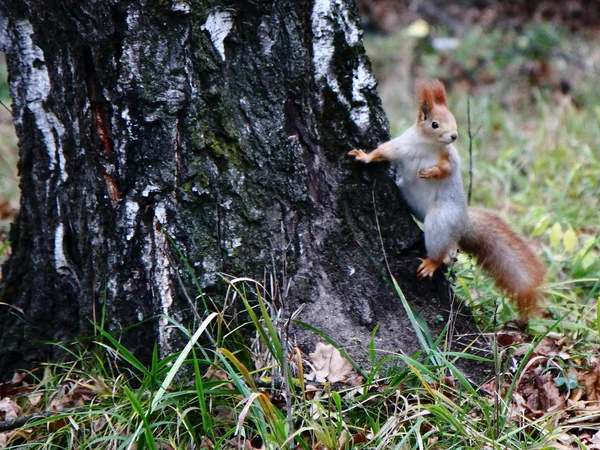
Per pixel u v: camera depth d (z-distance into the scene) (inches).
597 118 544.7
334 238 260.2
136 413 225.5
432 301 271.9
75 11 238.5
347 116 263.4
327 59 257.6
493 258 293.1
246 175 249.8
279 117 251.1
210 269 246.1
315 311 255.8
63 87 255.9
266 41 249.0
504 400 237.8
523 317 294.2
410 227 275.7
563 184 461.1
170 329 249.0
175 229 245.8
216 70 243.6
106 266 256.2
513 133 552.1
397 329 260.4
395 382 234.5
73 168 262.5
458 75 743.7
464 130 557.0
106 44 239.8
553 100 665.6
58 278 274.5
